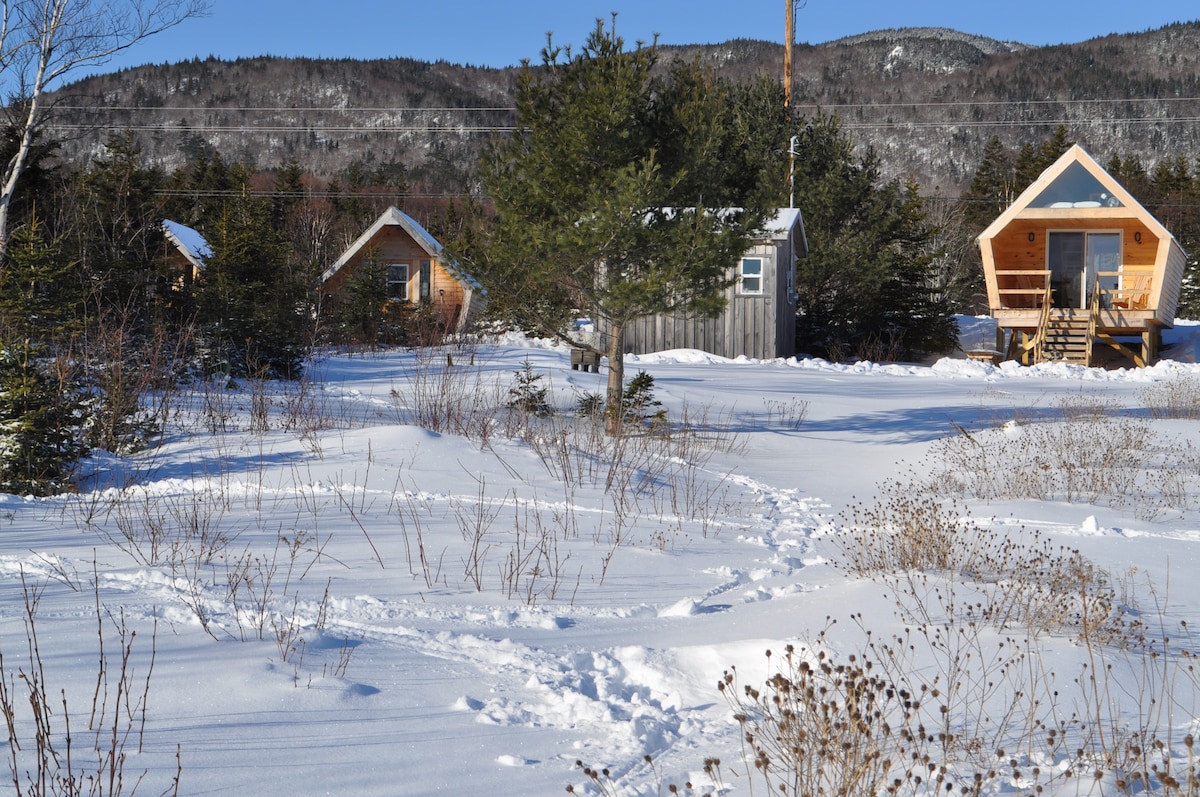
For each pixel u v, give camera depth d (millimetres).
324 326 28266
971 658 5250
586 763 4250
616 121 14516
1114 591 7105
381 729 4535
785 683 4273
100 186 30641
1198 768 3975
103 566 7547
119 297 18516
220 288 19922
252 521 9414
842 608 6324
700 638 6086
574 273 15273
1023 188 60500
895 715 4621
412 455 12445
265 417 14625
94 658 5238
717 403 19719
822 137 37938
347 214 63969
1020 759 4137
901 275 34688
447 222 40969
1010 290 31625
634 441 15133
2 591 6680
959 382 24812
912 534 8383
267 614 6355
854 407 19938
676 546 9273
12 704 4555
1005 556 8156
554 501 10922
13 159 24797
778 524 10695
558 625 6559
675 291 15031
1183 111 195625
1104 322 31016
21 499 10492
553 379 20484
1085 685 4914
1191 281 50875
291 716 4613
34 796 3621
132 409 13578
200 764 4051
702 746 4477
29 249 16312
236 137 186375
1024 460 13664
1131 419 16906
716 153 15664
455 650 5891
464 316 34938
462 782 4008
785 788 3711
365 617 6500
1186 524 10094
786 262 31578
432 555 8312
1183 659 5434
